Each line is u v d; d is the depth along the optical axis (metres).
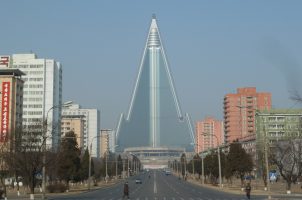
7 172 86.94
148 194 77.81
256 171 138.00
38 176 73.81
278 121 152.75
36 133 71.31
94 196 73.44
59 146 90.81
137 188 104.75
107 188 109.50
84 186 122.19
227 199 61.72
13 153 68.62
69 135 95.06
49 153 73.94
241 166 102.88
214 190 93.19
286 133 123.44
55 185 86.44
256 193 77.94
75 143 94.88
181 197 67.94
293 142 89.31
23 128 83.81
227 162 106.06
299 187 101.12
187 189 98.31
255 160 128.38
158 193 81.12
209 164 131.50
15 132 72.62
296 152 90.50
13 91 152.50
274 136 151.50
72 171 91.50
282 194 74.25
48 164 69.12
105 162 178.62
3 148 77.38
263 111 157.62
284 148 94.06
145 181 158.25
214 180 133.62
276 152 92.44
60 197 70.69
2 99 149.75
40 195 76.31
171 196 71.00
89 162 104.62
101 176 172.88
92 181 140.75
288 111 148.50
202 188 103.25
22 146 66.25
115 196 72.94
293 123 142.50
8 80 152.00
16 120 154.75
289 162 91.38
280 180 132.75
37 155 63.59
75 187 114.25
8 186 101.25
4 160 75.44
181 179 175.38
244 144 183.50
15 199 63.62
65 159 89.44
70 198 67.31
